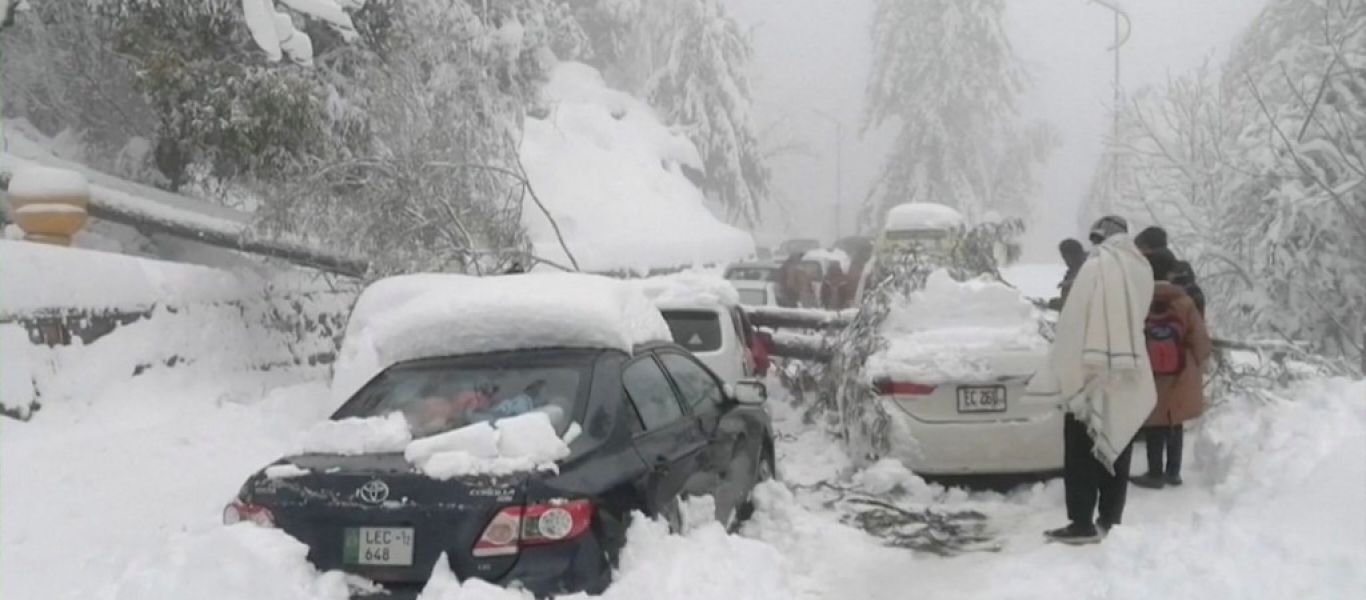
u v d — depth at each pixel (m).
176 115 11.62
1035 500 7.74
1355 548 5.28
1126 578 5.39
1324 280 14.96
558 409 5.07
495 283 6.05
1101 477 6.57
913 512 7.54
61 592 5.49
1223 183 17.19
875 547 6.71
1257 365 10.62
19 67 13.02
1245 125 17.73
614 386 5.29
